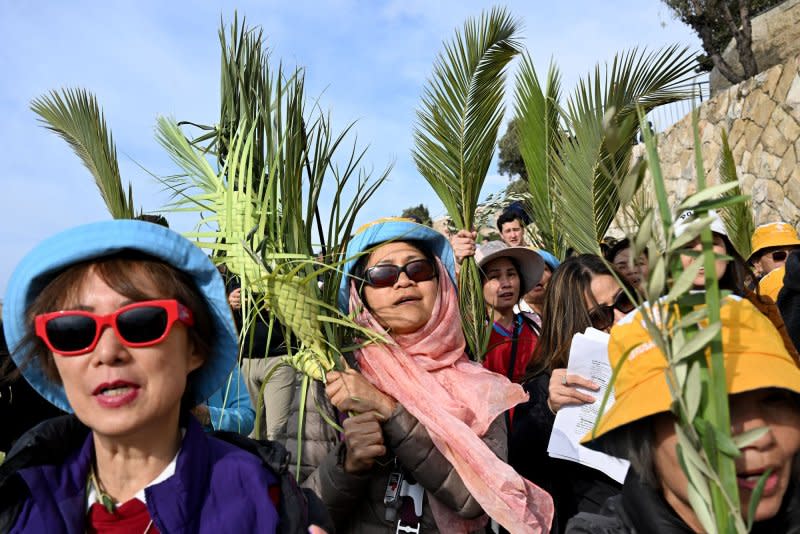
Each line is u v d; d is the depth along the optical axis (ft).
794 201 24.70
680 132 33.65
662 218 2.33
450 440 6.55
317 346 6.44
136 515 3.51
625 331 3.56
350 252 7.75
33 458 3.48
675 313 2.49
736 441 2.30
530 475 7.73
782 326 3.74
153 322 3.42
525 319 11.94
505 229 16.31
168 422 3.67
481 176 12.60
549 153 14.43
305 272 6.70
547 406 7.90
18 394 6.43
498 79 12.69
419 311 7.47
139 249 3.59
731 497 2.29
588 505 7.07
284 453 3.90
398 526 6.70
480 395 7.26
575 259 8.24
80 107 10.25
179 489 3.51
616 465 6.59
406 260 7.50
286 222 6.63
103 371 3.37
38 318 3.43
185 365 3.69
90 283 3.51
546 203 14.74
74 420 3.73
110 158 10.05
